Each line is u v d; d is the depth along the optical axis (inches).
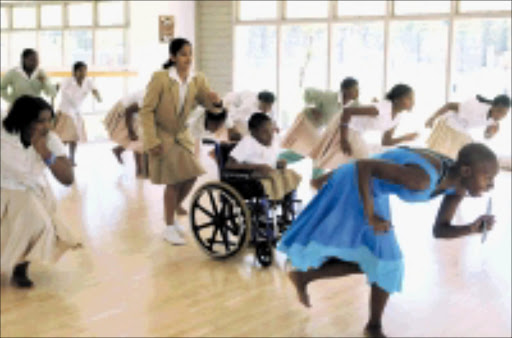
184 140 195.0
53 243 152.8
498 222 226.7
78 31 506.3
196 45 451.5
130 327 136.3
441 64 369.7
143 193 267.4
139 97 265.7
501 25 350.9
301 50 417.1
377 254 123.0
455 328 138.6
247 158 175.9
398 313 145.9
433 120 266.2
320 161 244.5
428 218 230.8
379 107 219.6
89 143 417.4
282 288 159.6
